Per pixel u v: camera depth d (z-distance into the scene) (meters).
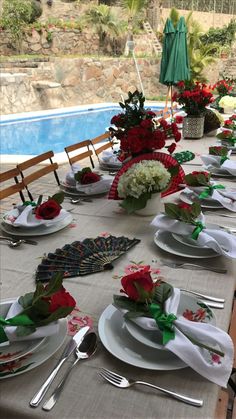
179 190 1.89
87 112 9.29
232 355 0.78
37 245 1.36
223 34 13.80
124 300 0.88
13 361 0.78
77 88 10.48
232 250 1.23
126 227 1.51
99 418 0.68
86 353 0.82
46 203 1.48
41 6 12.63
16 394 0.72
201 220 1.42
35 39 11.78
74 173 2.00
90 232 1.47
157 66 11.66
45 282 1.12
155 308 0.83
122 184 1.57
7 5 11.38
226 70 12.09
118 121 1.73
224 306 0.99
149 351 0.81
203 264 1.21
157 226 1.32
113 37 13.17
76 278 1.13
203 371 0.75
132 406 0.70
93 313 0.97
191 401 0.71
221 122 3.69
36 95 9.45
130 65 11.38
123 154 1.90
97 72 10.79
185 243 1.28
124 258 1.25
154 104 9.29
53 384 0.74
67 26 12.21
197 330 0.79
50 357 0.81
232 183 2.08
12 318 0.80
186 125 3.27
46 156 2.29
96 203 1.80
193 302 0.94
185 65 5.73
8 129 7.97
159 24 14.81
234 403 1.20
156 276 1.14
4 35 11.45
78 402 0.71
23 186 1.94
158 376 0.77
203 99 3.20
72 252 1.27
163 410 0.69
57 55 12.08
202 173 1.82
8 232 1.44
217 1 15.52
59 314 0.79
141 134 1.63
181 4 15.42
